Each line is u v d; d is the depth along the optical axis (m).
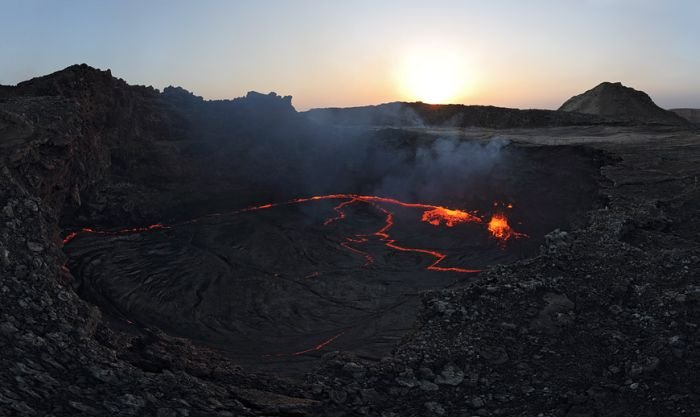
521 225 31.11
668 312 10.83
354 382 10.02
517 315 11.55
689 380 8.74
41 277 11.09
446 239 31.17
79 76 34.84
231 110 52.69
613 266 13.29
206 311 21.16
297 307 21.69
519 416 8.66
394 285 24.14
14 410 7.19
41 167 19.50
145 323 20.00
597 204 22.75
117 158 39.66
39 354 8.78
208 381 9.91
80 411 7.66
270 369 15.42
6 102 23.03
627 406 8.45
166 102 49.84
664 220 17.80
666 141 32.97
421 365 10.28
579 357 9.99
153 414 8.00
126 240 30.03
